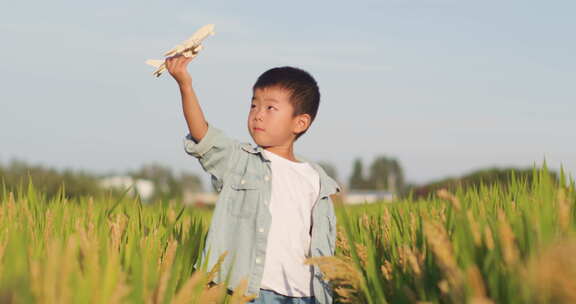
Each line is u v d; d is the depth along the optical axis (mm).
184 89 2920
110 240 2500
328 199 3326
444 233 1812
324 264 2275
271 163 3227
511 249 1616
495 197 3295
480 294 1530
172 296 2000
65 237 2510
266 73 3330
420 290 1862
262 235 3016
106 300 1740
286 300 3025
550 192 2102
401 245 2615
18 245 1818
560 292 1323
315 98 3363
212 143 3072
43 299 1583
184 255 2535
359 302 2303
